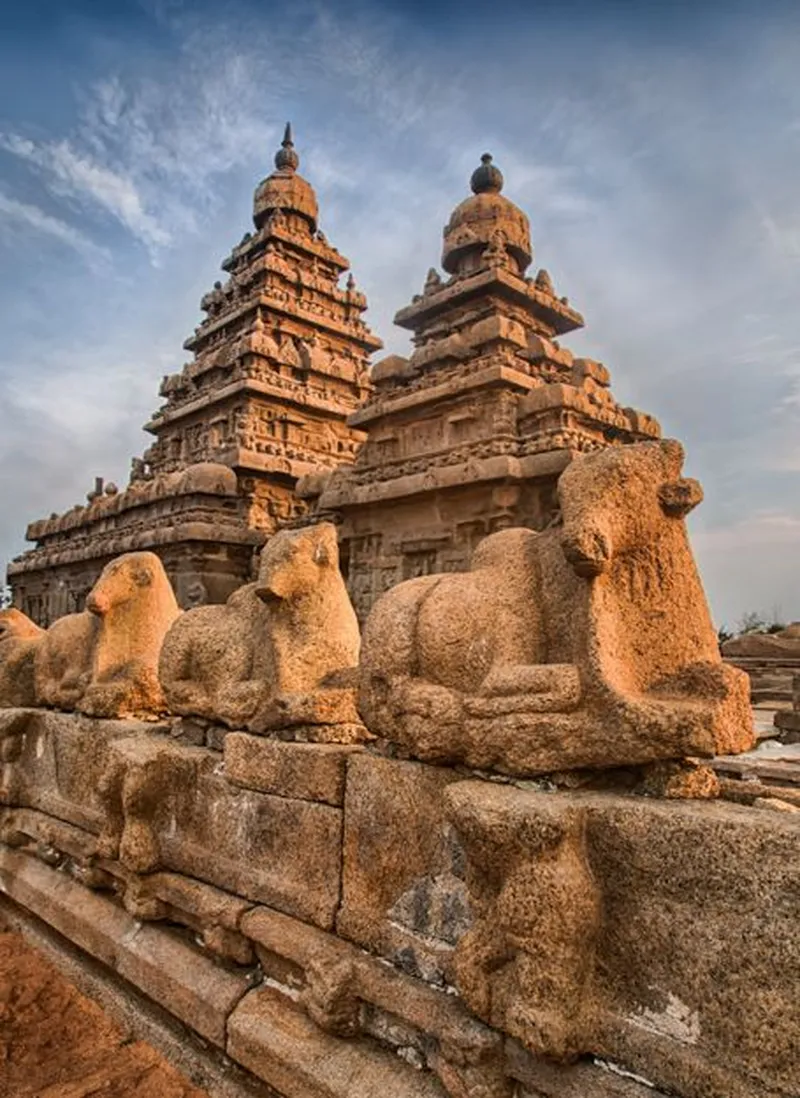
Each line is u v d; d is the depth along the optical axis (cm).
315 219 2533
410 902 330
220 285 2533
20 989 473
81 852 522
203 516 1867
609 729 281
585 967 261
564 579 322
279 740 410
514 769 294
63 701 609
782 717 968
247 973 396
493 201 1920
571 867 259
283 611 441
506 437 1445
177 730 503
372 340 2523
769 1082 223
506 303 1841
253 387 2089
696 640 308
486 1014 275
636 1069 248
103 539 2145
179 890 435
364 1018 336
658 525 313
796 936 223
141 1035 419
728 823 241
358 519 1678
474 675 327
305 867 381
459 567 1470
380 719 349
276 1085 338
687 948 245
